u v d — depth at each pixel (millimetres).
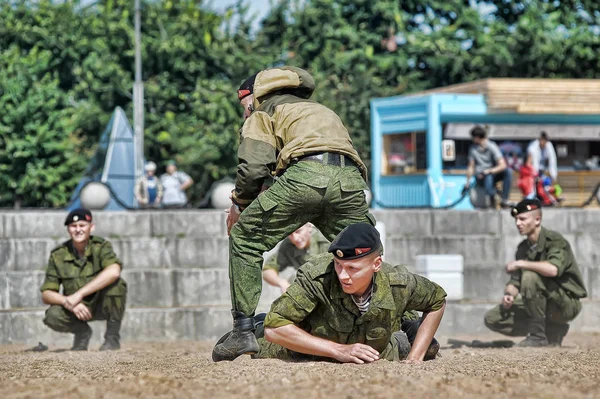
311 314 7199
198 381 6117
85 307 12203
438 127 24328
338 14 40156
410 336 7719
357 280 6828
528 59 38062
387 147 25672
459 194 24328
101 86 36719
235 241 7184
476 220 16766
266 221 7066
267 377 6258
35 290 15359
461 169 24484
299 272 7102
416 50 38719
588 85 25297
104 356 10750
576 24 39344
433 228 16656
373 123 25906
